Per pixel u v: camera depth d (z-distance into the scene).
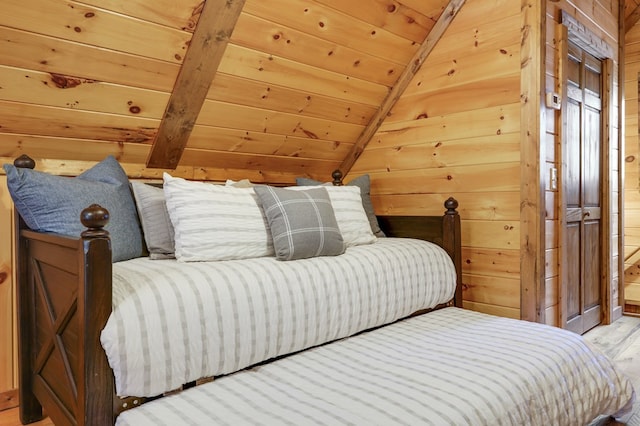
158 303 1.34
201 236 1.79
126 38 1.84
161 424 1.15
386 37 2.59
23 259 1.86
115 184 1.96
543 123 2.37
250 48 2.18
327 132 2.99
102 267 1.23
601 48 3.13
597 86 3.27
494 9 2.48
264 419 1.15
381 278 2.03
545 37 2.38
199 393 1.34
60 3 1.62
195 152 2.55
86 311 1.21
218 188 1.96
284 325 1.64
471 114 2.60
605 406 1.72
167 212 1.96
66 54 1.78
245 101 2.43
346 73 2.65
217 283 1.50
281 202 1.97
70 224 1.66
